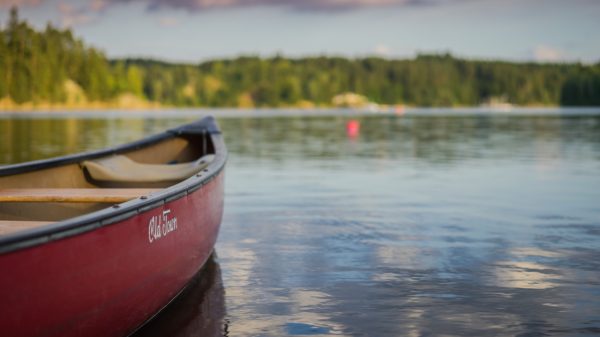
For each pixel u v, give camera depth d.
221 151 6.30
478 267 5.38
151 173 5.99
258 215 7.79
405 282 4.96
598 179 11.31
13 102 103.06
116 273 3.20
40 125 37.94
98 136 25.75
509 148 18.97
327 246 6.16
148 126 36.88
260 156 16.36
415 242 6.32
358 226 7.11
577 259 5.61
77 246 2.87
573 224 7.18
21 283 2.59
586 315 4.22
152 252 3.60
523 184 10.67
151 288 3.68
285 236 6.61
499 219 7.49
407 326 4.06
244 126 37.41
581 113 77.00
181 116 66.75
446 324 4.09
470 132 29.23
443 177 11.74
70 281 2.85
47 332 2.79
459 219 7.51
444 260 5.61
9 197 4.07
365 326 4.06
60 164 5.59
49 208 4.72
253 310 4.34
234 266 5.43
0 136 25.44
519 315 4.23
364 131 30.66
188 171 5.71
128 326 3.61
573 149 18.44
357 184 10.73
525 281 4.97
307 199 9.05
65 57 115.31
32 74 104.44
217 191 5.16
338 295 4.66
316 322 4.13
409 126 37.09
